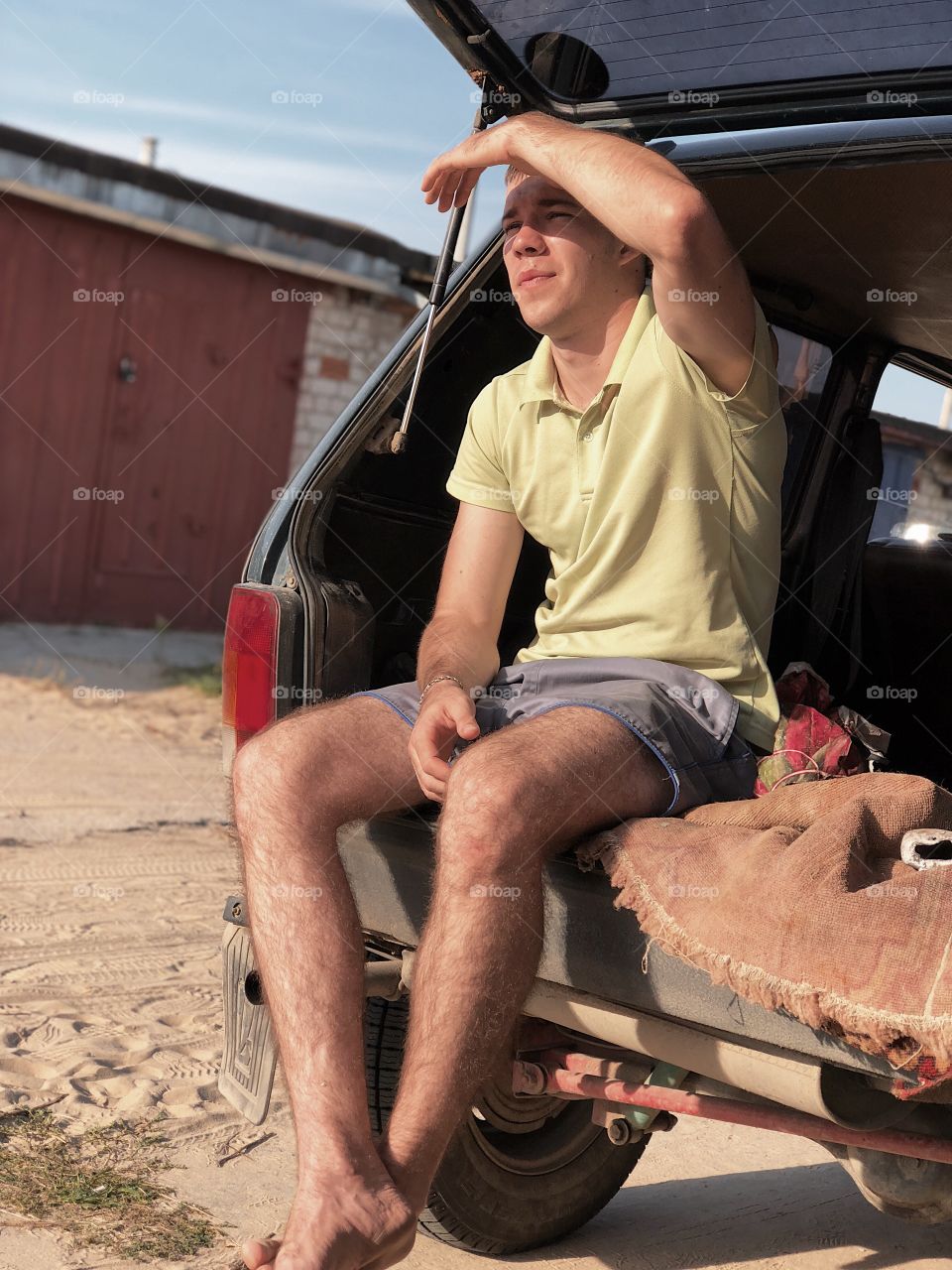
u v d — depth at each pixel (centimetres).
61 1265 233
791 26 236
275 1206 265
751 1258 267
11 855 524
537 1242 267
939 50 228
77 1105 299
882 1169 209
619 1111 232
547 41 256
